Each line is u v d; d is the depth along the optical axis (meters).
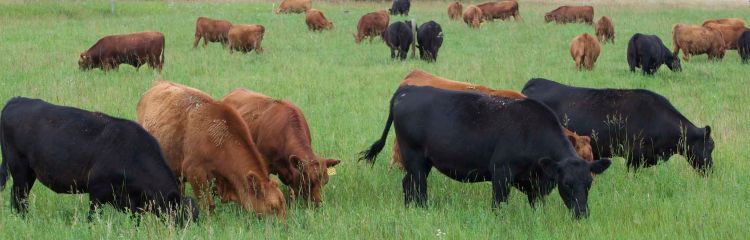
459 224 8.02
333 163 8.87
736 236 7.59
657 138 10.36
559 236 7.65
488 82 18.81
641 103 10.45
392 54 24.03
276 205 7.73
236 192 8.28
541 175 8.43
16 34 26.70
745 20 37.47
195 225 7.53
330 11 41.81
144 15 35.31
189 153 8.51
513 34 31.45
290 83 18.08
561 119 10.84
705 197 9.09
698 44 24.83
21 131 8.14
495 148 8.45
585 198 7.84
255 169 8.12
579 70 21.28
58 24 30.39
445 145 8.75
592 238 7.55
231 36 24.55
